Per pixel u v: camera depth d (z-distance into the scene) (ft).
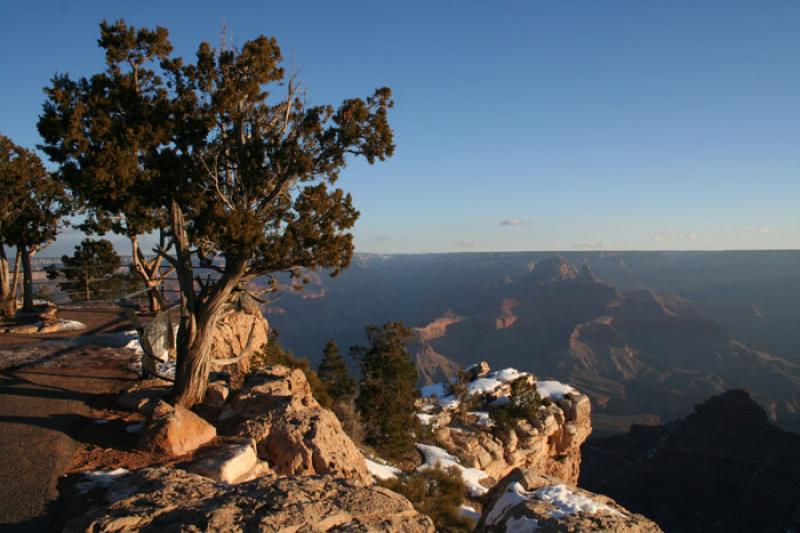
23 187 97.91
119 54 49.26
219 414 52.26
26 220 99.45
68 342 78.18
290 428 47.26
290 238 48.96
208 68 49.65
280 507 26.03
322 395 95.09
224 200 51.21
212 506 27.17
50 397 53.01
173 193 50.06
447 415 152.05
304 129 51.98
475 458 137.59
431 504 68.33
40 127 46.29
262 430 47.29
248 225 45.98
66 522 29.89
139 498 28.66
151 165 50.29
